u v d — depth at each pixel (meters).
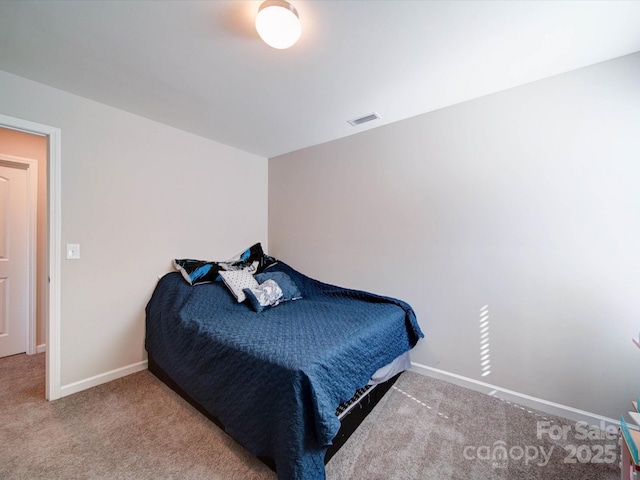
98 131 2.10
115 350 2.22
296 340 1.57
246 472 1.35
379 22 1.31
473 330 2.09
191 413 1.79
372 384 1.79
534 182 1.85
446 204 2.20
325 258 2.96
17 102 1.76
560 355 1.78
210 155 2.88
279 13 1.17
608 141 1.63
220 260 2.98
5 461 1.40
